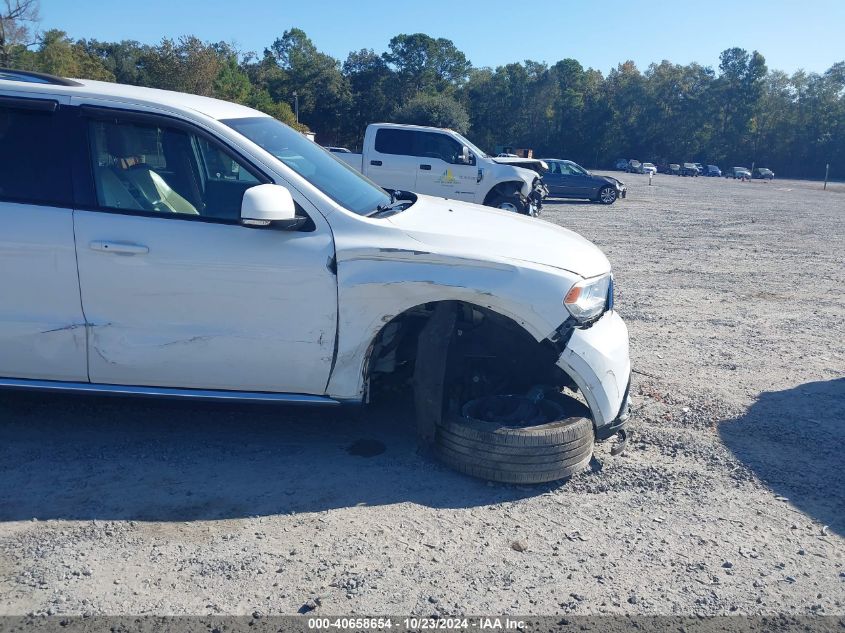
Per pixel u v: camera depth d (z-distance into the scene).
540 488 3.94
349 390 3.95
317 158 4.54
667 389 5.65
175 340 3.85
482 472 3.89
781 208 28.14
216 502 3.64
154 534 3.34
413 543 3.36
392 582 3.06
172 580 3.01
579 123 116.44
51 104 3.89
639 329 7.60
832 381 6.06
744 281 10.77
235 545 3.28
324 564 3.16
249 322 3.84
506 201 17.77
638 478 4.11
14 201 3.79
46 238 3.76
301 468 4.03
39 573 3.01
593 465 4.23
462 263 3.80
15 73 4.19
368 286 3.80
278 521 3.50
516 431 3.85
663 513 3.76
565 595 3.03
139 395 3.91
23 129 3.87
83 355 3.86
